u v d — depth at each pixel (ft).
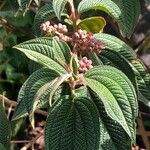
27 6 2.32
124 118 1.80
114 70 1.90
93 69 1.92
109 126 2.01
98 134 1.90
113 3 2.22
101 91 1.83
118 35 3.34
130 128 1.79
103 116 2.02
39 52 1.93
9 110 2.91
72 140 1.92
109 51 2.24
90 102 1.95
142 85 2.35
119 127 2.00
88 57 2.39
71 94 1.98
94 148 1.88
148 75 2.34
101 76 1.90
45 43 1.94
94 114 1.93
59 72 1.90
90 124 1.92
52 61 1.92
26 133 4.12
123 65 2.22
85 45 2.13
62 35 2.16
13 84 4.55
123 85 1.85
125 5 2.37
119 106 1.81
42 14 2.39
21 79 4.55
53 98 2.06
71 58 1.92
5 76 4.60
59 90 2.06
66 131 1.93
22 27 4.34
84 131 1.92
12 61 4.56
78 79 1.94
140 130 3.09
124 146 2.00
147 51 3.81
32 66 2.48
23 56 4.43
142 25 3.85
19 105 2.06
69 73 1.90
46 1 3.01
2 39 4.36
